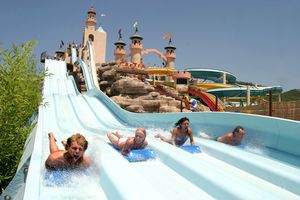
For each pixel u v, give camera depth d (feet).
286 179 14.05
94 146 19.26
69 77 92.17
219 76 263.49
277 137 20.49
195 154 20.45
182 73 133.90
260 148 21.27
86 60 107.24
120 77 99.55
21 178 13.01
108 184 12.28
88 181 13.01
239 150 20.80
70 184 12.50
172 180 14.49
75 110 51.72
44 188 11.97
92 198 11.54
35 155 14.69
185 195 12.63
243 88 200.13
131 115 44.65
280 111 34.37
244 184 12.58
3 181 18.03
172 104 81.92
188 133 22.22
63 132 32.50
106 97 58.90
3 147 17.34
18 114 18.20
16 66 16.94
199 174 14.21
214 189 12.71
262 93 209.15
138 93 84.74
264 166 15.92
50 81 84.33
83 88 104.58
